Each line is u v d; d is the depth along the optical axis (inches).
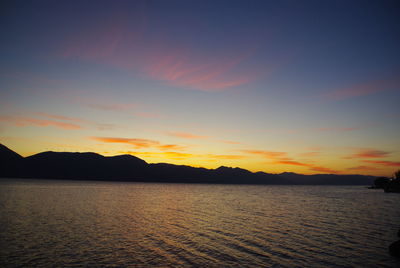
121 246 831.1
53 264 647.8
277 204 2469.2
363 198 3476.9
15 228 1046.4
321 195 4424.2
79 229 1067.9
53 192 3474.4
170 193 4379.9
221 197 3582.7
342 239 956.0
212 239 951.6
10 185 5078.7
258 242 911.0
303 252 791.1
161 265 663.1
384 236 1011.3
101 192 3937.0
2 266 622.8
